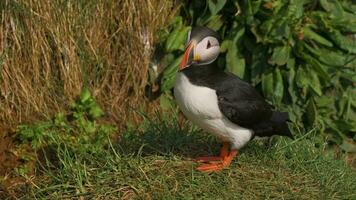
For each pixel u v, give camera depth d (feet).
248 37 37.55
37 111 36.58
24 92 36.37
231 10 37.86
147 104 38.55
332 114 38.27
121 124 37.29
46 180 31.35
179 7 38.70
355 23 37.35
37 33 36.17
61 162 31.42
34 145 34.73
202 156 30.86
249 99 27.71
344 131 38.17
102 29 37.52
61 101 37.04
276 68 36.83
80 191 28.73
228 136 28.32
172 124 35.09
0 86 36.06
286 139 33.60
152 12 37.83
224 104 26.96
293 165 31.35
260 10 36.78
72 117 36.70
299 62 37.04
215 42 27.09
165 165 29.66
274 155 31.55
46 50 36.50
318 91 36.40
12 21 35.73
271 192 28.43
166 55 38.29
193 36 26.91
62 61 36.91
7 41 36.06
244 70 37.45
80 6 36.37
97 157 31.45
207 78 26.99
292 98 36.99
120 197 28.04
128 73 38.06
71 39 36.55
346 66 37.96
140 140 33.06
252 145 32.12
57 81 37.09
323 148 35.35
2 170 33.58
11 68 36.09
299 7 36.86
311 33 36.63
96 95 37.96
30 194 30.14
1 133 35.40
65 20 36.29
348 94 38.50
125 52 38.04
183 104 27.27
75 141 35.14
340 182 31.04
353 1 38.81
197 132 33.58
